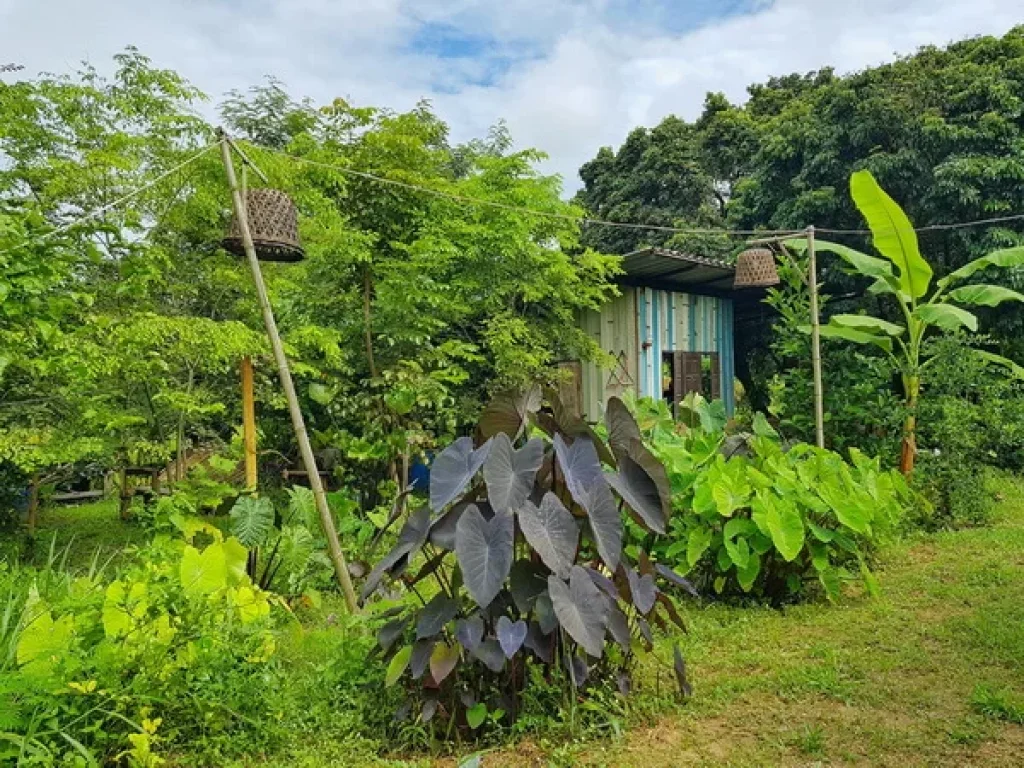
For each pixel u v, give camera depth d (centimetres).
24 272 310
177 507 407
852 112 987
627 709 270
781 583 427
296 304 682
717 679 309
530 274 785
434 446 627
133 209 473
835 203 973
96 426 491
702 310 1057
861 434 716
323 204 593
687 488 431
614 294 977
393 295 660
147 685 245
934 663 317
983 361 688
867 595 428
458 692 259
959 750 243
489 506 260
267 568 415
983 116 896
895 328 667
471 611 267
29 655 226
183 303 524
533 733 256
